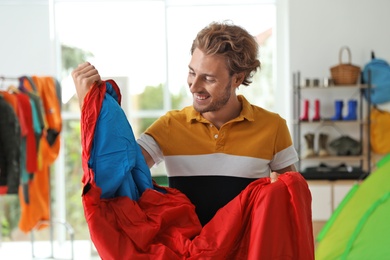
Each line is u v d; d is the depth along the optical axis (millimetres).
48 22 5426
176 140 1683
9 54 5441
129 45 5535
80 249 5352
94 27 5527
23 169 4062
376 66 5148
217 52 1506
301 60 5324
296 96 5340
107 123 1569
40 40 5441
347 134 5352
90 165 1544
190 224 1583
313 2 5285
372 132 5234
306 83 5094
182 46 5566
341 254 3219
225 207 1567
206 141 1662
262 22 5574
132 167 1575
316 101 5145
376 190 3664
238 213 1529
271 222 1497
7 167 3852
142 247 1485
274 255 1480
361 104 5277
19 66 5457
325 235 3812
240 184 1652
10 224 5527
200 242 1503
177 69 5586
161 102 5590
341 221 3723
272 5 5555
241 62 1527
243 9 5555
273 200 1511
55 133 4453
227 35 1514
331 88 5250
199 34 1554
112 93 1676
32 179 4246
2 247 5387
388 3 5254
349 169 4980
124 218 1512
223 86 1532
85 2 5496
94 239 1464
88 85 1596
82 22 5527
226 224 1525
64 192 5645
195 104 1578
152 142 1705
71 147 5637
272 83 5680
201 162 1660
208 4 5520
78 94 1609
